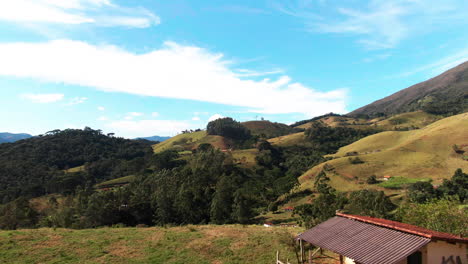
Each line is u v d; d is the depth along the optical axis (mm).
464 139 117000
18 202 70375
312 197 97062
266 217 83750
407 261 13328
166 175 100562
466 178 77188
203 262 20953
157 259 21469
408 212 26672
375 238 14234
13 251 22094
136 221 74812
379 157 120312
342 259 18203
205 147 182500
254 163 149500
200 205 78938
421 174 99812
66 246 24016
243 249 23641
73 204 87750
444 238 13141
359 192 75500
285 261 20344
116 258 21516
